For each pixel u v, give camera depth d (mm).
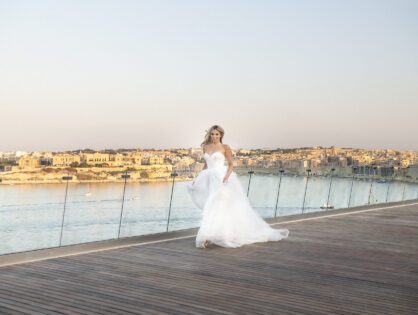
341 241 5984
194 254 4930
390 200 11289
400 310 3043
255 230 5809
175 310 2963
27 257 4449
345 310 3020
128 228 5527
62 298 3197
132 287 3506
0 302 3086
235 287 3557
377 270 4293
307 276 3988
